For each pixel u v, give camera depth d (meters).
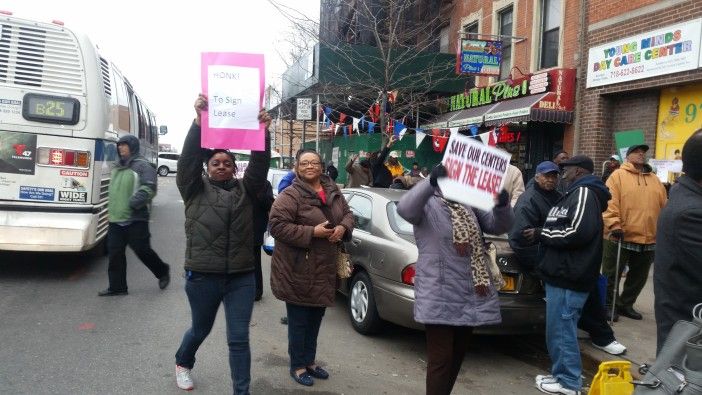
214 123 3.81
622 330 6.32
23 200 7.41
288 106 22.86
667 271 2.97
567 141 12.05
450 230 3.70
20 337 5.47
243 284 4.06
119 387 4.45
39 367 4.77
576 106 11.75
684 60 8.98
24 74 7.36
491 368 5.54
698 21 8.73
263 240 7.07
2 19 7.26
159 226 13.89
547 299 4.71
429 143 16.45
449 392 3.77
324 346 5.74
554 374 4.80
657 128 10.06
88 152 7.62
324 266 4.58
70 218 7.56
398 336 6.17
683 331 2.62
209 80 3.81
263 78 3.85
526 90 12.68
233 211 3.95
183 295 7.23
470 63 13.80
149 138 17.09
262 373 4.91
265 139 3.90
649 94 10.19
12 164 7.35
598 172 11.13
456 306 3.62
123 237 7.04
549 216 4.64
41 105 7.40
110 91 8.64
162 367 4.89
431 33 16.92
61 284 7.56
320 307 4.70
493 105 13.87
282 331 6.11
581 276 4.50
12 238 7.33
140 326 5.95
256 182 4.02
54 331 5.69
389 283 5.62
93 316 6.23
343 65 15.80
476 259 3.71
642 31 9.91
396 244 5.68
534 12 13.45
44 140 7.45
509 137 13.00
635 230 6.46
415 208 3.59
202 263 3.91
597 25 11.04
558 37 12.80
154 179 7.08
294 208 4.55
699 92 9.20
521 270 5.38
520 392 4.93
